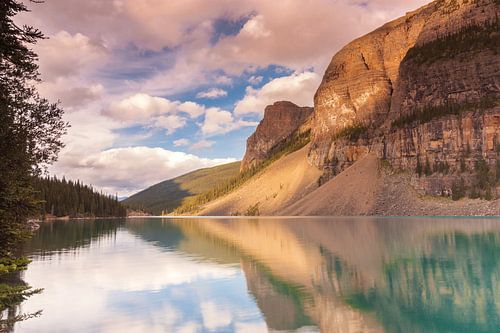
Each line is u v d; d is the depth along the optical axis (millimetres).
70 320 19859
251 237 65812
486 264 32562
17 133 20938
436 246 44531
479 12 194875
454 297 22750
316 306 21469
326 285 26344
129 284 28188
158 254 45094
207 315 20359
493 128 153000
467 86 174500
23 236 23547
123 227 111625
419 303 21641
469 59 180000
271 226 98188
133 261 39438
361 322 18656
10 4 19672
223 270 33125
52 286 27656
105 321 19625
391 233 63156
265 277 29609
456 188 152250
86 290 26375
